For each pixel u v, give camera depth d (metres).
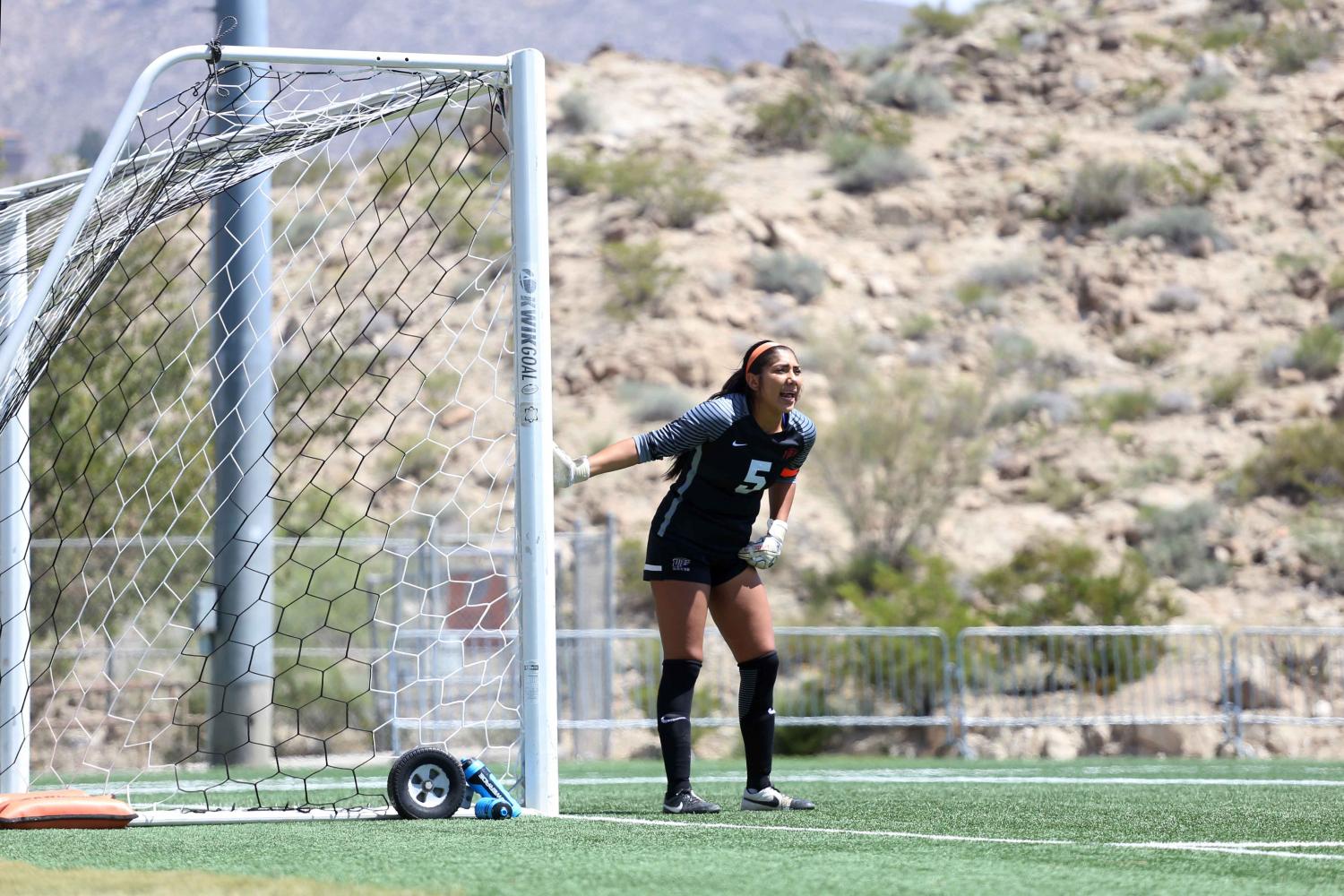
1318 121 143.62
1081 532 95.19
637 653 67.69
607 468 23.53
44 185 28.94
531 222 24.05
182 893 13.05
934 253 131.38
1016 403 109.44
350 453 97.94
